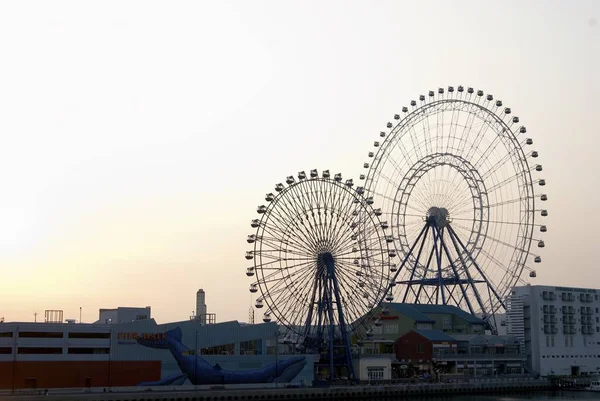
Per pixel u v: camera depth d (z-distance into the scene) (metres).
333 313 156.88
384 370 177.12
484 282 197.75
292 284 153.50
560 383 194.62
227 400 143.38
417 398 165.75
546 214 193.25
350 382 163.25
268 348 158.12
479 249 194.38
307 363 160.75
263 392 146.88
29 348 135.38
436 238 199.50
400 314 198.25
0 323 134.75
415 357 188.88
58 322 142.75
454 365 192.25
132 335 144.62
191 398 140.00
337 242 157.00
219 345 153.12
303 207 155.38
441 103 198.00
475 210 195.25
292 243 154.00
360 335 168.25
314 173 156.50
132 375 143.38
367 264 157.50
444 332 199.88
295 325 154.12
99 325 141.88
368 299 156.88
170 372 147.00
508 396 176.25
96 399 130.50
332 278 155.62
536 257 192.12
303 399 151.62
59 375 137.00
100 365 140.75
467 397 171.12
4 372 133.00
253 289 150.00
